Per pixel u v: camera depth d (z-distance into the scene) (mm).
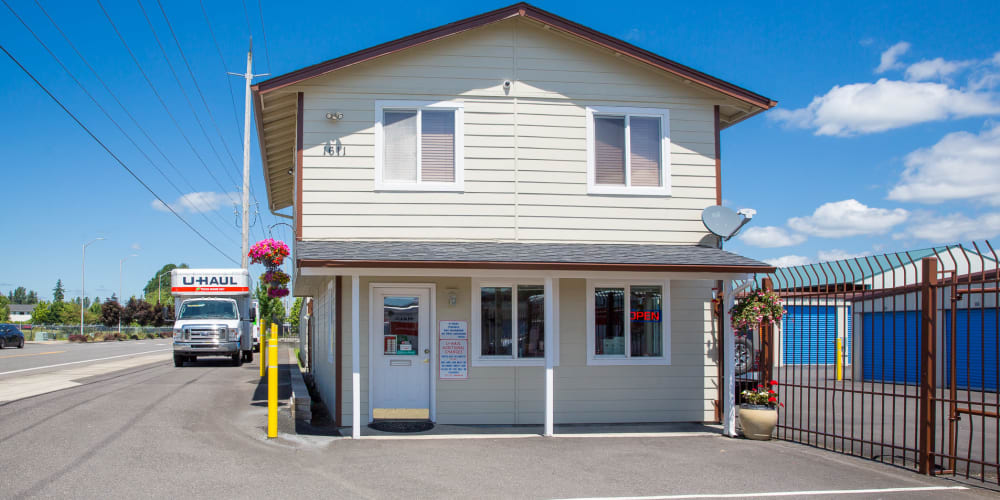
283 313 60375
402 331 11836
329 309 12906
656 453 9445
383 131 12094
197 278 24969
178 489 7047
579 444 10047
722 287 12688
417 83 12188
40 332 62844
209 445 9195
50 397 13242
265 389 15578
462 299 11914
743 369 12781
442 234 12016
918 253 20156
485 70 12391
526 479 7852
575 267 10492
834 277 10141
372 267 10000
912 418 13453
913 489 7641
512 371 11984
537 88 12500
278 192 20359
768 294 10773
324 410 13289
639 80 12836
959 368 18359
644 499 7094
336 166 11859
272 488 7195
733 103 13203
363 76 12062
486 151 12273
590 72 12688
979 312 17984
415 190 12000
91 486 7059
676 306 12664
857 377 21109
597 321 12430
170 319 25250
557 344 12203
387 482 7574
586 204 12469
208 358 29203
